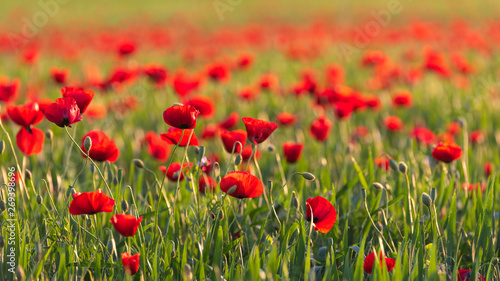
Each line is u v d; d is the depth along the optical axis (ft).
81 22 113.50
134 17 124.26
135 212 9.73
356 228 11.92
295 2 156.56
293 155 13.66
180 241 10.43
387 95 30.99
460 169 14.80
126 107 23.76
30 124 11.14
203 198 11.85
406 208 11.23
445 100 27.37
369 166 13.32
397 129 21.22
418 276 8.56
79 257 9.66
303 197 12.76
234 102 28.63
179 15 119.55
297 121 22.66
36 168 15.44
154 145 14.67
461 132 20.16
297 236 10.52
